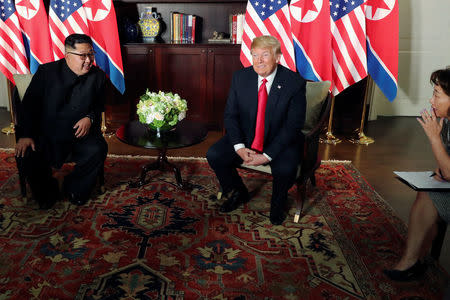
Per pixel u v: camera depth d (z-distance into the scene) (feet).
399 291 6.57
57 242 7.70
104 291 6.39
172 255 7.42
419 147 14.34
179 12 15.15
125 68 14.43
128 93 14.80
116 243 7.74
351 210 9.36
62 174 10.84
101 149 9.09
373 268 7.18
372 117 17.62
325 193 10.23
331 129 15.33
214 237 8.09
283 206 8.62
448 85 5.72
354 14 12.42
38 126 9.02
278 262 7.30
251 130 8.62
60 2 12.66
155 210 9.11
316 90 9.69
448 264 7.37
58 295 6.26
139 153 12.85
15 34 13.12
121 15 15.23
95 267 6.98
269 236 8.18
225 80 14.43
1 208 8.93
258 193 10.16
